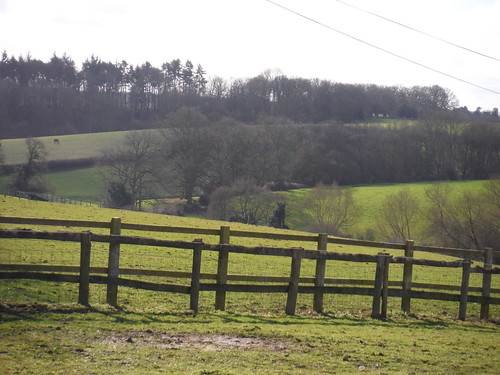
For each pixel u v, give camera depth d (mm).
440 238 92125
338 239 20922
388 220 100188
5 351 12094
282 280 19578
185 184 121625
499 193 87812
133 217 54938
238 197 112312
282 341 15141
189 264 29469
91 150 152000
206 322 16875
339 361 13445
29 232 16344
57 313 16016
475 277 37656
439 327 19984
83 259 17141
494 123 151500
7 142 149250
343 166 148250
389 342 16125
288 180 143750
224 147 126000
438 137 153875
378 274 20609
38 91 195000
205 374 11602
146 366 11875
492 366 14016
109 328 14961
